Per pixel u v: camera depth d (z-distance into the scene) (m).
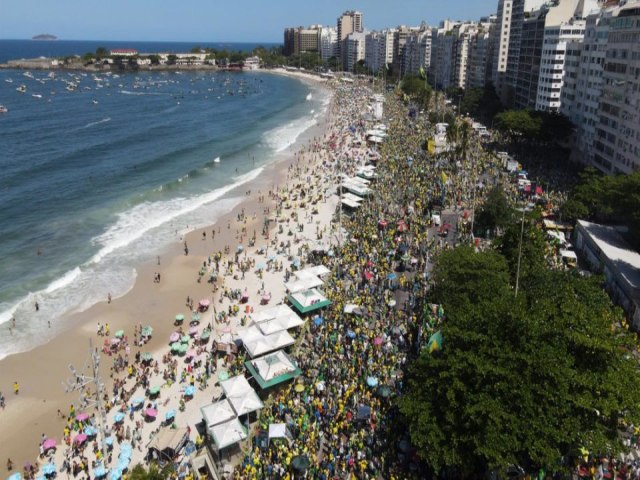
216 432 48.03
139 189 125.06
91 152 157.62
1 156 148.75
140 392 58.25
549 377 38.69
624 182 83.12
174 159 153.62
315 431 48.59
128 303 77.06
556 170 130.38
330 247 89.25
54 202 115.25
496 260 62.81
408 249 84.12
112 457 49.34
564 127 142.00
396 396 49.06
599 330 41.91
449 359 40.91
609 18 122.44
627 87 107.12
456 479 42.50
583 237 86.44
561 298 52.16
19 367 63.00
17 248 93.00
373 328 64.69
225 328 67.94
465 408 38.50
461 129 144.12
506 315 42.22
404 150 149.25
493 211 90.94
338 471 44.34
